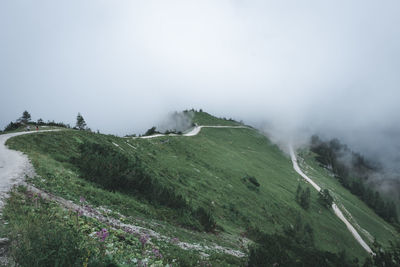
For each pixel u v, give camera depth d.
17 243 6.59
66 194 17.19
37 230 7.25
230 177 82.31
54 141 35.38
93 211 15.42
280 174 135.38
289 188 110.88
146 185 31.78
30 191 13.26
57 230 7.25
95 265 6.12
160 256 10.42
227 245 26.73
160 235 17.89
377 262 16.69
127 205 23.48
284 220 69.06
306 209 92.50
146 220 21.80
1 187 12.88
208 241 24.80
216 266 13.26
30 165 20.77
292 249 27.22
